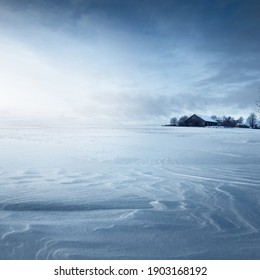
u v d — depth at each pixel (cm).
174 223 296
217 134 2931
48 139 1898
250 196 413
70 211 334
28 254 226
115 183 503
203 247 242
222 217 318
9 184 484
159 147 1327
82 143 1552
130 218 310
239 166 734
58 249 233
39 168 680
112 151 1129
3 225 284
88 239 253
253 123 6781
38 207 348
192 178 559
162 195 416
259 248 241
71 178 549
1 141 1672
